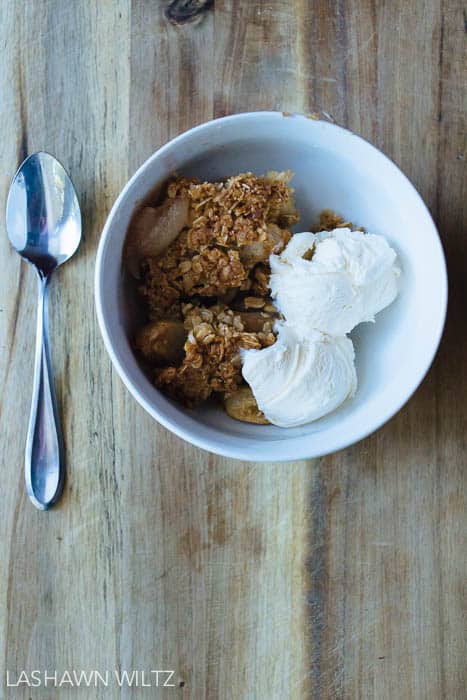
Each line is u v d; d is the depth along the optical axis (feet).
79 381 1.52
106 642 1.52
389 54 1.56
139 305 1.45
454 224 1.56
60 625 1.52
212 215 1.40
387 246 1.41
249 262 1.43
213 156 1.45
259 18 1.55
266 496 1.54
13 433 1.52
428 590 1.55
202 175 1.47
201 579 1.53
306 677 1.53
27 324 1.53
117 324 1.38
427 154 1.56
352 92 1.55
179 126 1.54
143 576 1.53
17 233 1.53
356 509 1.55
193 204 1.41
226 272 1.40
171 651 1.52
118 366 1.33
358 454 1.55
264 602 1.53
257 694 1.53
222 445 1.34
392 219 1.46
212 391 1.43
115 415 1.53
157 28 1.54
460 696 1.54
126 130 1.53
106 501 1.52
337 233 1.43
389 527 1.55
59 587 1.52
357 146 1.41
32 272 1.53
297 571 1.54
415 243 1.43
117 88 1.54
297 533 1.54
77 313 1.53
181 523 1.53
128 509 1.52
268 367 1.38
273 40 1.55
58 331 1.53
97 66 1.54
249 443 1.37
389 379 1.43
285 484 1.54
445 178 1.56
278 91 1.55
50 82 1.54
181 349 1.42
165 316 1.43
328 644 1.54
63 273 1.53
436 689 1.54
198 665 1.52
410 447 1.56
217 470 1.53
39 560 1.52
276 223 1.46
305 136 1.43
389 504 1.55
